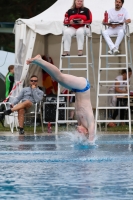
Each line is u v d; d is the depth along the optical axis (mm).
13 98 23391
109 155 11914
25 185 7910
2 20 51938
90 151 12984
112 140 16891
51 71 13562
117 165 10172
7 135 20219
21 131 20953
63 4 25438
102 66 27938
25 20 24375
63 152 12695
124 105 25844
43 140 17141
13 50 54906
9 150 13352
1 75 35625
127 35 22812
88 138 14547
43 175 8883
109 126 25719
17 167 9938
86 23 22234
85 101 13984
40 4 52219
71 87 13742
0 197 7039
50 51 27719
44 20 24188
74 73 28250
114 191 7410
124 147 14109
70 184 7973
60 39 27562
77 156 11719
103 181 8234
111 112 26859
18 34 24453
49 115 24828
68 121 21969
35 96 21781
